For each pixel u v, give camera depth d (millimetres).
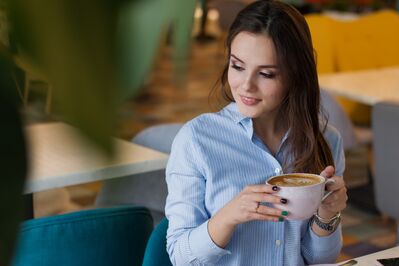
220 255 1612
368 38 5344
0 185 224
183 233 1670
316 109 1757
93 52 229
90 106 228
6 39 229
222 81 1828
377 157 3523
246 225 1696
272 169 1737
